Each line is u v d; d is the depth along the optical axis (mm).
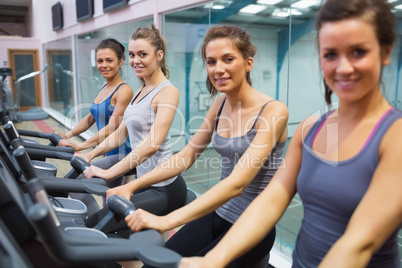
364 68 644
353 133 723
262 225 825
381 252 718
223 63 1117
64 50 7418
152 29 1615
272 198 857
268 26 3582
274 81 4051
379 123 685
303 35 2627
